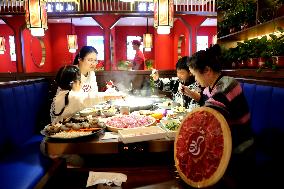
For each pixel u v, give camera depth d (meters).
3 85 3.14
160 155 3.37
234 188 2.17
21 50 9.73
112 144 2.08
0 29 13.51
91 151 2.08
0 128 2.81
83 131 2.27
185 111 2.97
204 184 1.93
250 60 4.03
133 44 8.30
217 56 2.41
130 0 5.54
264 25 3.74
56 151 2.08
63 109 2.82
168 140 2.15
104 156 3.40
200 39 15.11
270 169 2.37
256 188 2.33
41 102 4.25
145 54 15.80
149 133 2.14
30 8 4.14
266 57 3.44
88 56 3.93
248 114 2.26
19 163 2.61
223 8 5.32
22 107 3.46
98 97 2.89
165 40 13.79
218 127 1.97
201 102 3.10
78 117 2.80
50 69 14.37
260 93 3.04
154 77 4.94
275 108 2.67
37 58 13.17
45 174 2.52
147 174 2.75
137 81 5.80
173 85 4.82
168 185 2.46
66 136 2.10
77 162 3.38
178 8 10.18
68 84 2.92
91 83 4.32
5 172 2.38
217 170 1.87
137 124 2.46
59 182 2.90
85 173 3.14
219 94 2.24
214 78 2.40
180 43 13.31
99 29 15.52
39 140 3.49
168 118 2.75
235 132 2.24
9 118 3.04
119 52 15.77
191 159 2.08
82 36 15.55
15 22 9.55
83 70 4.06
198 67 2.34
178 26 13.15
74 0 9.23
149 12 8.97
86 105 2.86
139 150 2.12
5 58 13.70
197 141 2.08
